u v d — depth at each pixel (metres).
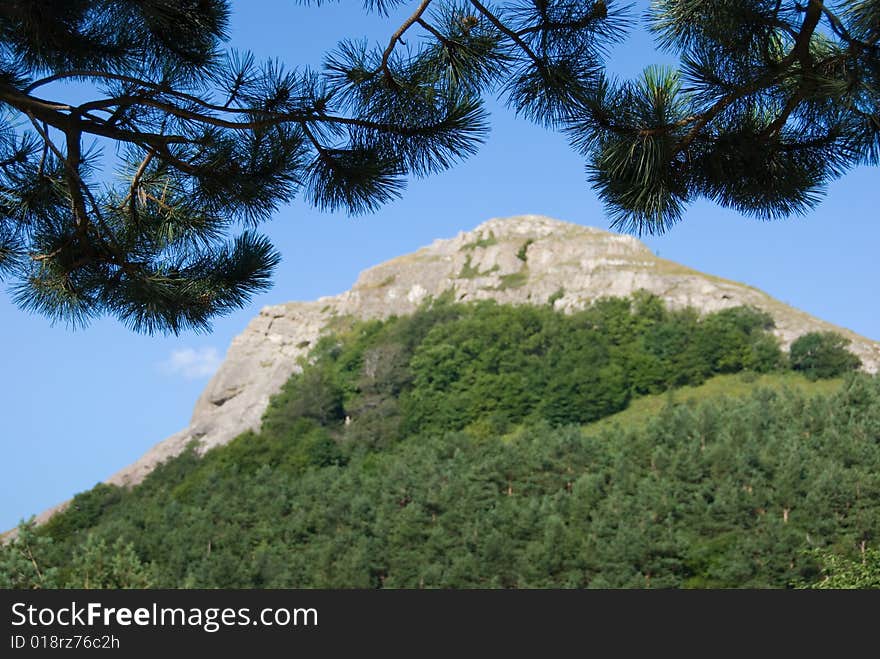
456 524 82.19
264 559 80.69
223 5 7.08
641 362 141.25
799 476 73.44
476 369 148.25
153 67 7.01
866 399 94.31
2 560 26.28
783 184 6.30
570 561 69.88
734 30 5.63
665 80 5.81
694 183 6.36
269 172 6.60
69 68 6.89
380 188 6.62
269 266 7.80
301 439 142.75
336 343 181.75
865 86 5.38
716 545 67.06
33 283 7.79
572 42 5.95
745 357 141.62
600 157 5.95
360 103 6.29
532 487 89.69
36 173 7.07
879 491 66.00
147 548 94.25
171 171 7.36
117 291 7.63
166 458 161.50
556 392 137.75
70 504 147.12
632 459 87.25
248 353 195.62
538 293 178.12
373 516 91.88
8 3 6.16
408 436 142.25
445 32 5.99
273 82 6.25
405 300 195.62
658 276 169.62
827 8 5.19
